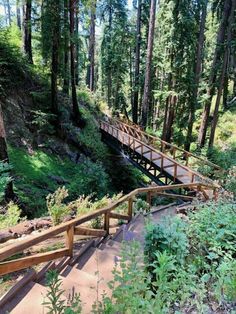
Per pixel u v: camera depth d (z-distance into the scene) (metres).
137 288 2.53
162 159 12.06
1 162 6.42
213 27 23.14
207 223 4.08
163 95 17.64
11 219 5.94
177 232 3.33
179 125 19.44
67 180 11.84
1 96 12.16
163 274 2.65
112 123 20.52
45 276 3.59
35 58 17.50
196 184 9.08
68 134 14.78
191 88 17.31
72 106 16.91
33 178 10.50
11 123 11.93
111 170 16.33
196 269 3.21
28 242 3.18
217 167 12.23
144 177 16.88
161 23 19.28
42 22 12.47
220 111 20.77
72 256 4.19
